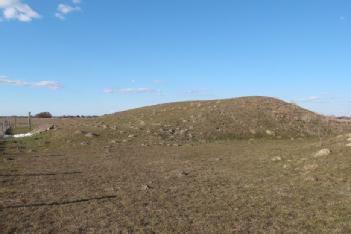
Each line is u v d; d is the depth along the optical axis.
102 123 62.66
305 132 55.12
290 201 18.03
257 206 17.48
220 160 32.34
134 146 43.88
